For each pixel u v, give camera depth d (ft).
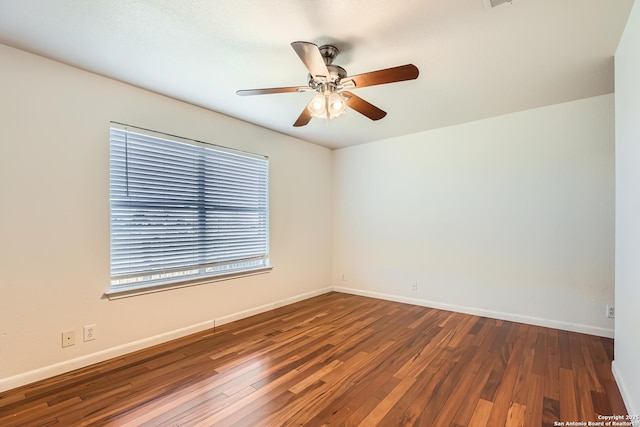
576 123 9.97
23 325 6.91
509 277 11.21
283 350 8.76
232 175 11.50
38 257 7.12
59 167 7.43
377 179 14.66
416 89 8.95
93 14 5.68
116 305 8.38
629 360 5.96
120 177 8.53
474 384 6.90
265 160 12.71
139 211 8.92
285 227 13.56
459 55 7.09
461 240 12.26
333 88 6.79
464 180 12.18
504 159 11.28
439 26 6.01
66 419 5.74
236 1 5.32
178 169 9.86
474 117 11.46
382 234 14.51
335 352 8.61
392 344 9.15
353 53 7.01
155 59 7.31
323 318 11.61
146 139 9.07
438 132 12.82
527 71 7.87
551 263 10.42
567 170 10.14
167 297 9.45
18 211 6.86
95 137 8.02
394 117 11.41
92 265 7.95
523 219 10.94
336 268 16.07
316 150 15.26
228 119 11.26
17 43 6.63
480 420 5.68
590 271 9.78
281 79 8.37
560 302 10.27
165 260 9.54
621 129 6.51
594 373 7.29
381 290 14.56
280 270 13.28
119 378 7.20
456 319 11.42
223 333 10.09
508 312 11.23
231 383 6.99
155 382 7.03
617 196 6.86
